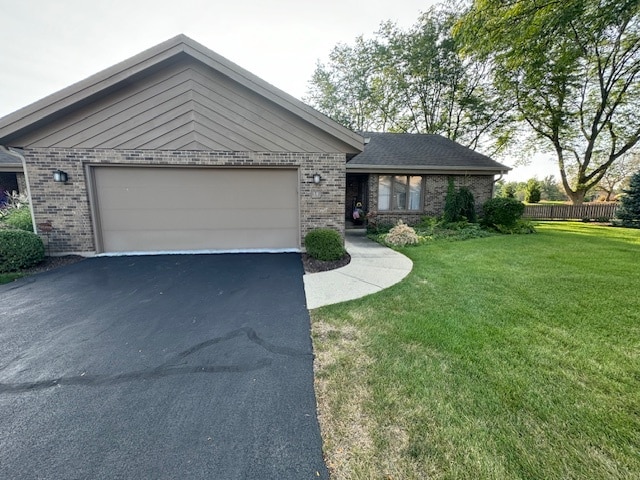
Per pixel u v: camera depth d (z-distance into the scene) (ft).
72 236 22.75
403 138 49.03
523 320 11.84
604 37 47.78
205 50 20.74
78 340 10.39
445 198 41.93
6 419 6.69
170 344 10.10
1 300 14.11
